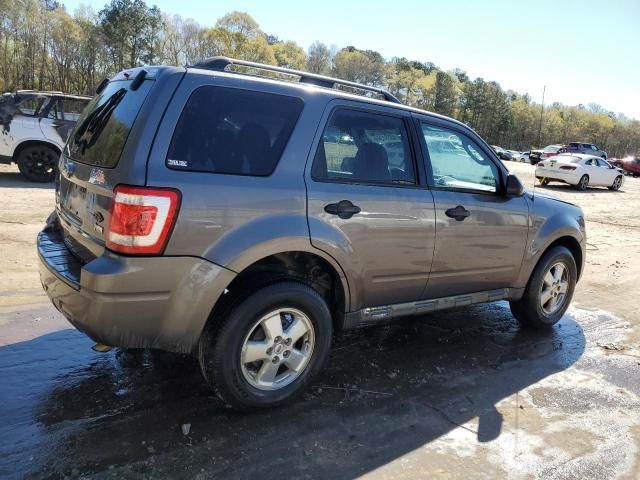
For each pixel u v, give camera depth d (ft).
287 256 10.82
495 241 14.01
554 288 16.37
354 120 11.44
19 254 19.74
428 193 12.46
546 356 14.64
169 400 10.71
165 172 8.86
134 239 8.59
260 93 10.18
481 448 9.96
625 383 13.24
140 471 8.50
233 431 9.82
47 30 236.63
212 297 9.31
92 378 11.35
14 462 8.48
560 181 69.10
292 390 10.75
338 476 8.82
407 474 9.02
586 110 461.37
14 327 13.61
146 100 9.21
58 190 12.11
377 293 11.93
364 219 11.09
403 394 11.80
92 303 8.68
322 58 363.35
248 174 9.73
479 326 16.61
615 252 30.12
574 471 9.46
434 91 375.25
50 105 37.24
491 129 387.55
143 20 241.35
